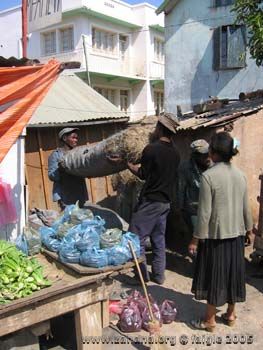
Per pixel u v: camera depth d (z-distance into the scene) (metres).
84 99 10.75
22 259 3.28
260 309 4.23
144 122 5.54
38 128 8.79
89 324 3.31
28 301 2.86
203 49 16.31
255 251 5.24
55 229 3.99
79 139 9.66
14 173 4.90
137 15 23.27
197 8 16.22
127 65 23.52
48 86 3.98
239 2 7.04
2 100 3.87
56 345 3.55
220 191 3.47
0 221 4.69
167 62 17.28
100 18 21.03
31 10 4.68
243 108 6.88
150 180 4.61
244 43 15.28
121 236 3.59
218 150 3.54
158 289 4.72
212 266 3.60
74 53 20.38
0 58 4.03
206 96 16.47
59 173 5.66
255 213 6.52
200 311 4.19
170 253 5.86
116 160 4.76
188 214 5.35
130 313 3.77
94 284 3.28
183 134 6.28
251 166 6.48
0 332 2.81
